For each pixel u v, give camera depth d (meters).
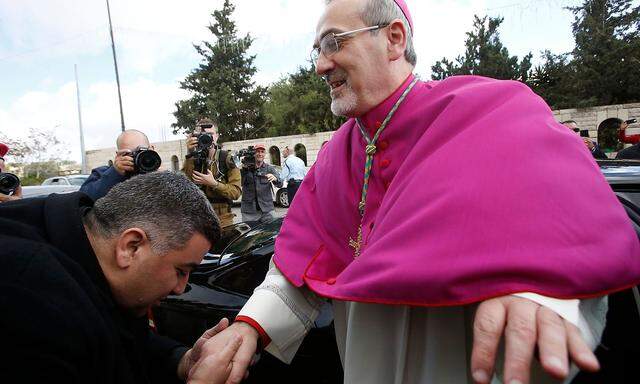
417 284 0.80
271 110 29.39
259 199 5.21
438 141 0.98
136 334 1.23
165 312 2.35
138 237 1.06
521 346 0.63
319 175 1.34
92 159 25.66
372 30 1.09
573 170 0.81
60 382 0.86
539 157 0.83
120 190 1.13
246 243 2.48
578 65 20.88
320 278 1.21
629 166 1.65
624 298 1.23
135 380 1.10
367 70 1.11
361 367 1.08
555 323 0.64
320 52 1.15
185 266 1.12
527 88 1.01
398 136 1.12
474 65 24.77
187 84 31.41
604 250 0.72
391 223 0.92
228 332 1.21
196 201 1.13
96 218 1.11
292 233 1.33
